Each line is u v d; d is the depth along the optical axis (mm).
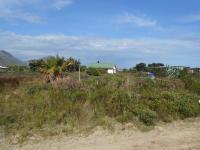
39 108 13750
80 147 10297
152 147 10430
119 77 20562
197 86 21250
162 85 20203
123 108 14406
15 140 10773
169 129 13148
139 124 13289
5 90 18609
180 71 28641
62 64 25109
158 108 15125
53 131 11703
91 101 14906
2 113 12836
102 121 12977
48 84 18062
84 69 47031
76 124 12555
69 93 15797
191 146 10633
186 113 15461
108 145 10570
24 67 62094
